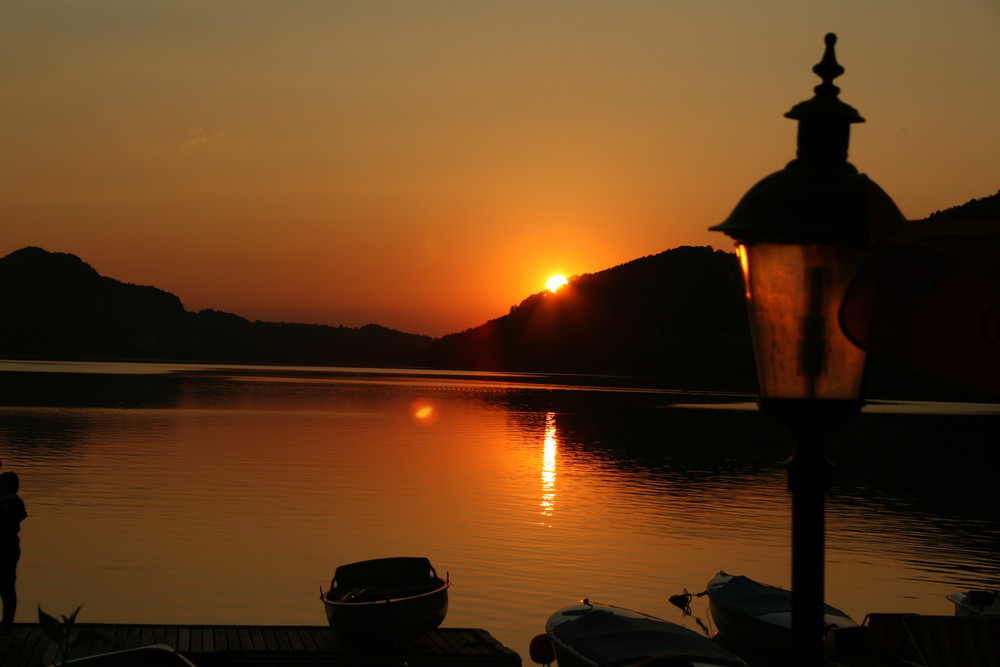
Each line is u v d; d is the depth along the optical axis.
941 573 25.55
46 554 24.39
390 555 25.52
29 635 14.73
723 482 42.59
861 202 3.15
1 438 51.22
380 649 16.30
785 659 18.30
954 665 14.13
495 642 17.23
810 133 3.32
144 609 20.12
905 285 2.86
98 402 84.44
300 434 58.34
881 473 48.94
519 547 26.98
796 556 3.30
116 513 30.00
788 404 3.26
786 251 3.19
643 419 84.06
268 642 16.41
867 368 3.24
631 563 25.52
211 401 90.62
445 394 120.56
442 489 37.34
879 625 14.93
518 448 54.72
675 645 15.84
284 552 25.45
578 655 15.77
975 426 84.06
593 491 38.47
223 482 37.09
